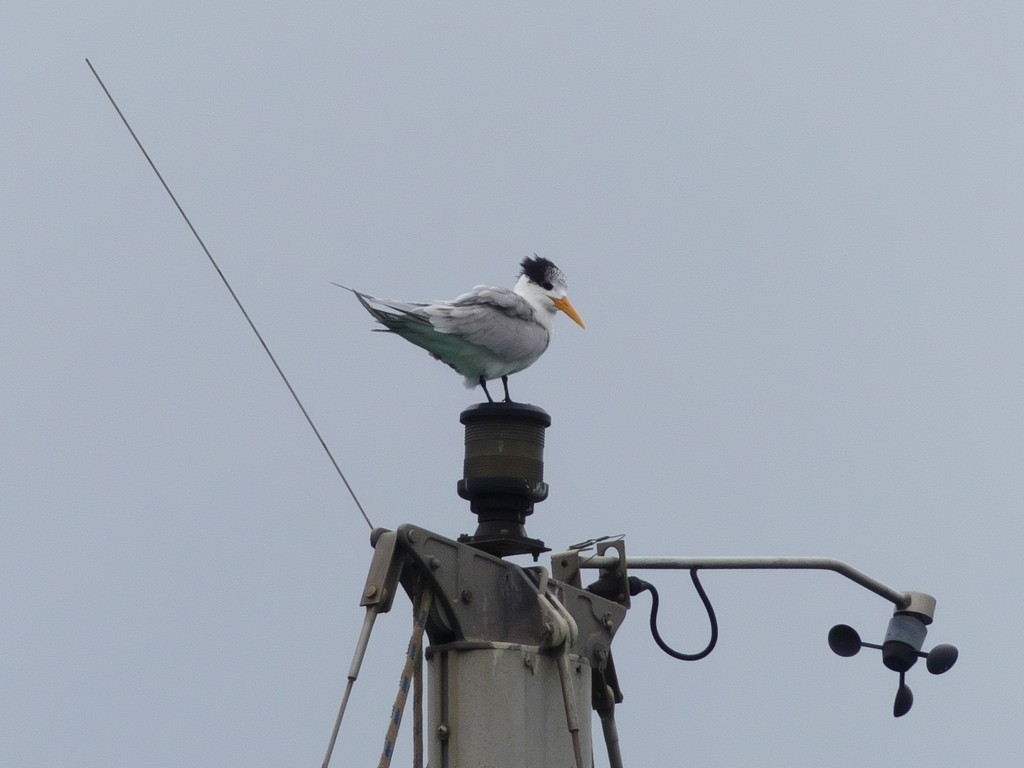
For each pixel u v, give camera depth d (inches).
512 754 470.3
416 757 465.7
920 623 671.8
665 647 632.4
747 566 639.1
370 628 443.2
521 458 522.6
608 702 531.5
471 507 529.7
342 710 427.5
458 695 470.0
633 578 619.2
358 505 482.0
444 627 472.7
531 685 478.9
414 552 456.8
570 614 505.4
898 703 675.4
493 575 479.2
